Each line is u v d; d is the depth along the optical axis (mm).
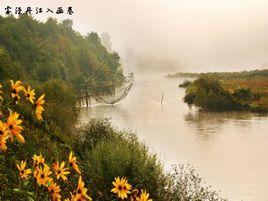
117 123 44219
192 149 29578
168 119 48812
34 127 15297
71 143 16594
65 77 77188
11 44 71000
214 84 64750
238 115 53625
